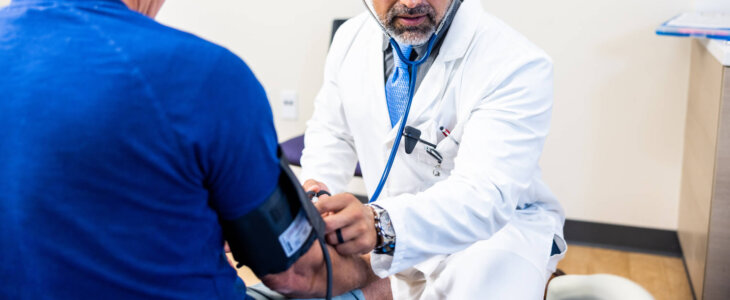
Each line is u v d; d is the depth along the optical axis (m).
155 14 0.94
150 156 0.75
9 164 0.75
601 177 2.66
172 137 0.76
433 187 1.28
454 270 1.45
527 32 2.57
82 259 0.76
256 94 0.82
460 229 1.24
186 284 0.83
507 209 1.31
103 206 0.76
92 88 0.75
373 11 1.38
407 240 1.18
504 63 1.39
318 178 1.65
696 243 2.25
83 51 0.77
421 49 1.45
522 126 1.34
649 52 2.49
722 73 1.92
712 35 1.98
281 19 2.87
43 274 0.76
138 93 0.75
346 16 2.80
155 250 0.79
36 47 0.78
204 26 2.96
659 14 2.45
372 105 1.54
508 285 1.42
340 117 1.69
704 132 2.15
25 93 0.76
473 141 1.34
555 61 2.57
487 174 1.29
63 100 0.75
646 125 2.57
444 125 1.47
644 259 2.63
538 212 1.58
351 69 1.59
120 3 0.83
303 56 2.89
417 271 1.60
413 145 1.46
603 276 1.50
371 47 1.56
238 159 0.80
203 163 0.79
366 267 1.19
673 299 2.34
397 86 1.50
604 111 2.59
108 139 0.74
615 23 2.49
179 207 0.79
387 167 1.43
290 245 0.90
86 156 0.74
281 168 0.87
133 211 0.77
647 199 2.65
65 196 0.75
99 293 0.78
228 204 0.84
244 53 2.95
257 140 0.81
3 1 3.00
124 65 0.76
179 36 0.81
